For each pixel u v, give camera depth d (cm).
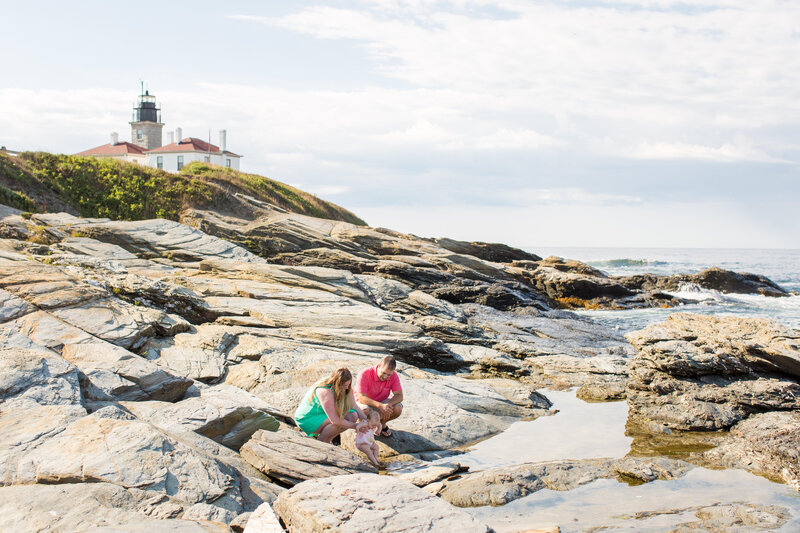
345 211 5206
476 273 2894
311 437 768
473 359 1461
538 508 609
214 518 448
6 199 2669
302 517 396
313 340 1313
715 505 606
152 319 1135
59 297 1057
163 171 3516
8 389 629
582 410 1112
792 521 555
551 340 1803
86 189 3145
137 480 477
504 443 907
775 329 1128
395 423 925
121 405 708
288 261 2705
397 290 2033
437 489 678
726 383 1083
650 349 1143
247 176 4591
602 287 3105
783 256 16500
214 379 1030
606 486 678
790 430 819
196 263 2050
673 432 967
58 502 419
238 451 723
